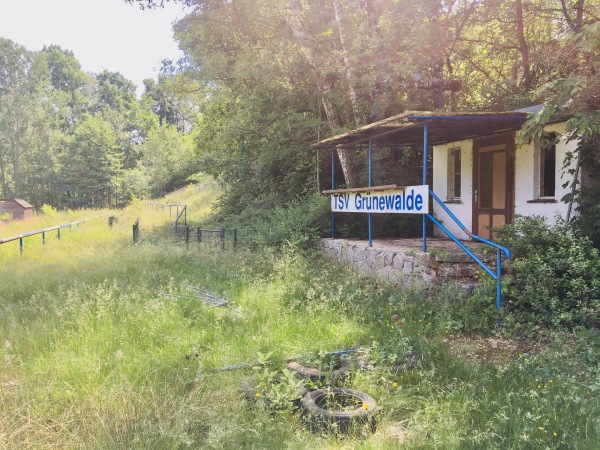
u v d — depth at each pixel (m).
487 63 15.15
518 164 9.02
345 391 4.02
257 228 13.85
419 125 8.41
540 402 3.88
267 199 17.34
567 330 5.67
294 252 10.98
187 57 19.28
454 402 3.87
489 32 14.23
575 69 7.55
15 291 8.09
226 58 17.12
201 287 8.24
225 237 14.26
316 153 15.95
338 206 11.27
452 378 4.43
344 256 10.54
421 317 6.27
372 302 6.95
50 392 3.98
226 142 19.20
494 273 6.64
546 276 6.13
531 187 8.69
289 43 14.74
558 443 3.33
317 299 7.06
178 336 5.36
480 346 5.45
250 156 18.89
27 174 60.22
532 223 6.97
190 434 3.43
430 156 13.60
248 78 16.02
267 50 15.30
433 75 13.32
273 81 15.32
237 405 3.78
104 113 75.81
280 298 7.05
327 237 12.05
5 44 64.38
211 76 17.45
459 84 13.88
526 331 5.79
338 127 14.38
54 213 32.88
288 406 3.73
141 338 5.41
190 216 25.39
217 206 20.84
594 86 6.20
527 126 6.44
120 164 61.19
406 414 3.77
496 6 12.89
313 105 16.67
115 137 63.66
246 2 15.27
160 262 10.70
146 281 8.49
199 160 21.23
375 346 4.82
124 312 6.31
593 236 7.07
